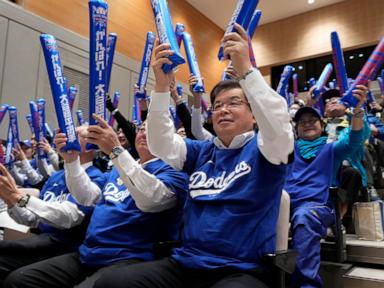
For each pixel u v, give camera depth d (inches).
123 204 58.1
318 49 253.6
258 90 41.9
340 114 110.2
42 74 161.9
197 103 81.4
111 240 55.5
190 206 50.3
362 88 65.8
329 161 81.7
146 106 77.6
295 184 82.4
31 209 64.3
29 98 156.3
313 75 259.8
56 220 64.9
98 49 47.5
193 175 52.1
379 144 115.6
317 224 69.3
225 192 46.6
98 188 69.1
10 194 65.0
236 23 43.0
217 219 45.7
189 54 75.9
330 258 80.8
